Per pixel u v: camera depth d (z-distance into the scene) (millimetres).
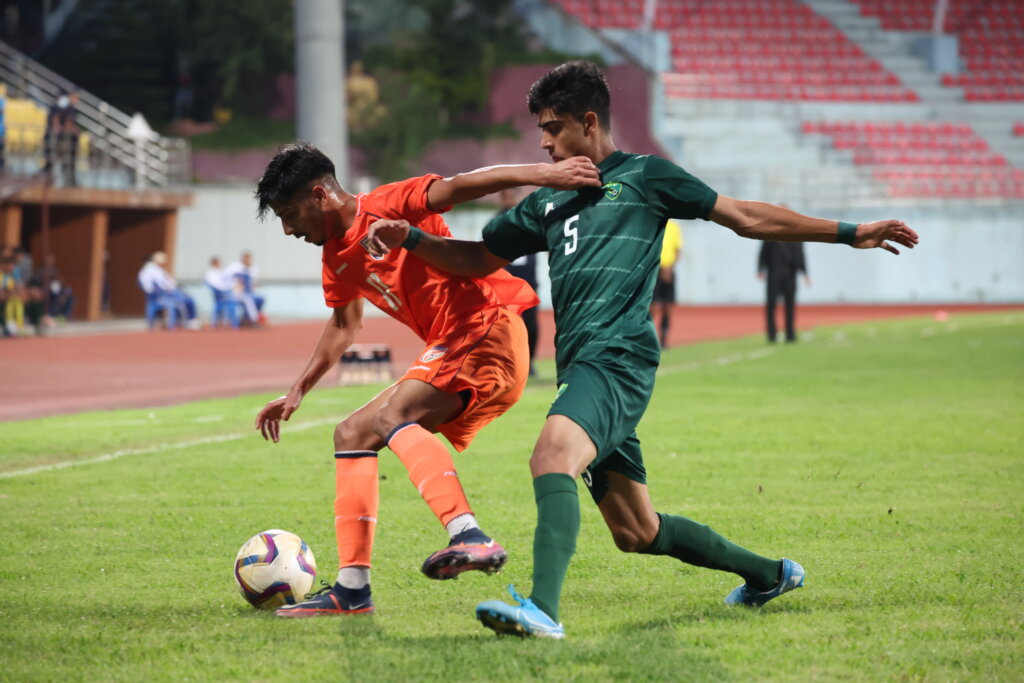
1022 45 158875
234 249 116625
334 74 114250
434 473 13867
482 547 12953
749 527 20688
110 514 22531
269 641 13875
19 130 107188
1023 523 20859
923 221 133375
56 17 149250
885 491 24281
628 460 14148
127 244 110562
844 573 17188
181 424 37562
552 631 12594
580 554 18938
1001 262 133500
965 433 32781
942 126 146500
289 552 15703
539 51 147500
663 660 12617
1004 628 13984
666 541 14555
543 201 14727
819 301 135500
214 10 143875
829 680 11984
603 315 13867
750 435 32812
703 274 135000
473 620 14891
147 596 16422
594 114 14211
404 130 134625
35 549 19516
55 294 97812
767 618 14633
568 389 13531
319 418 39125
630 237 13992
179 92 146750
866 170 138250
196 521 21844
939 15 153750
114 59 145000
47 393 48969
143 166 113000
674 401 41406
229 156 136250
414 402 14992
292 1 146875
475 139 139375
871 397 42156
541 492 12992
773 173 134625
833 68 151875
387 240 14383
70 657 13266
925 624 14250
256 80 148375
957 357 59344
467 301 15461
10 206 93438
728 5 157375
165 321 98250
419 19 154375
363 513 15281
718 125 142625
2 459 30078
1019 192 139250
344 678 12242
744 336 80875
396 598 16250
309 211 15273
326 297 16531
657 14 155125
